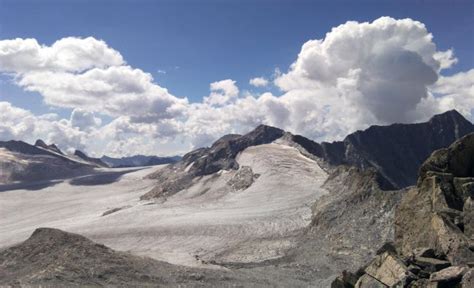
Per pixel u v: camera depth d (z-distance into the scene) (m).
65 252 53.59
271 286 48.12
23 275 49.03
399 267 23.55
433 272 23.39
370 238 66.88
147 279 48.06
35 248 56.53
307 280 52.09
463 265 22.67
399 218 35.44
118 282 46.00
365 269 26.88
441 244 26.78
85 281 45.41
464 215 29.08
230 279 50.62
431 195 33.81
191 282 48.16
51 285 43.28
